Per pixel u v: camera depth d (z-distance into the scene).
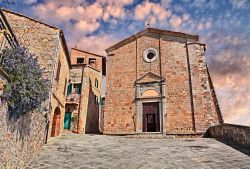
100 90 28.23
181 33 19.17
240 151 8.97
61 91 15.40
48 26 13.20
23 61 6.31
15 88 5.45
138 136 16.64
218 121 22.12
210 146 10.60
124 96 19.16
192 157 8.41
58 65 13.78
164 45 19.50
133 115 18.23
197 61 18.14
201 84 17.33
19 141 6.47
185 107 17.02
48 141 12.28
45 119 10.90
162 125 16.97
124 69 20.14
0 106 4.90
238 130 10.80
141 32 20.53
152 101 18.00
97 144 12.23
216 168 6.70
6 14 12.83
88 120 23.81
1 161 5.10
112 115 18.84
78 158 8.73
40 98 6.98
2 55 5.98
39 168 7.23
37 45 12.61
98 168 7.25
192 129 16.27
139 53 20.12
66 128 22.03
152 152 9.69
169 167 7.06
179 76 18.09
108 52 21.53
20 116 6.30
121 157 8.82
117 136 17.27
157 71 18.89
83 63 25.38
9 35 7.30
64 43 14.70
